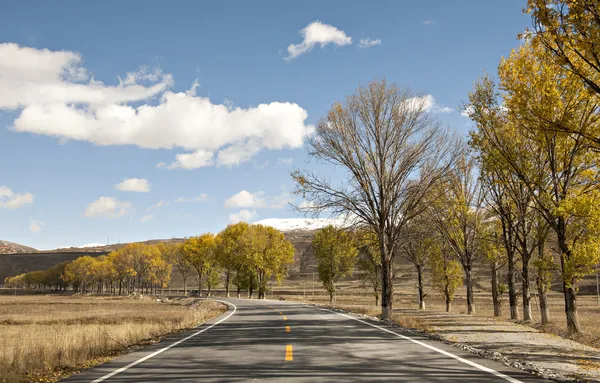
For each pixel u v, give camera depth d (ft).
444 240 117.39
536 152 64.49
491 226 99.30
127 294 404.36
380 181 83.76
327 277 181.27
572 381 25.45
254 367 30.07
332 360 32.76
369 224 87.45
